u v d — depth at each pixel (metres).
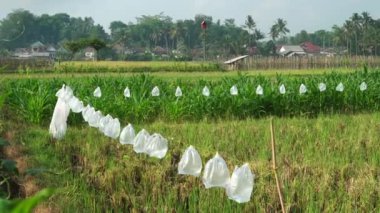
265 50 128.12
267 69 62.84
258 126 13.32
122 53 116.88
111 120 8.34
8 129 11.94
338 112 17.33
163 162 8.55
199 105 15.98
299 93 17.12
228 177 4.59
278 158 9.23
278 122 14.16
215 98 16.11
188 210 6.59
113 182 7.55
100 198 6.83
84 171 8.05
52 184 7.22
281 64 64.06
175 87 19.20
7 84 16.66
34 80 18.11
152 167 8.11
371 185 7.29
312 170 8.15
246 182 4.50
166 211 6.41
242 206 6.48
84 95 16.09
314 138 11.61
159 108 15.95
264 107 16.69
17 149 9.56
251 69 63.06
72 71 46.88
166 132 12.62
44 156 9.27
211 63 60.88
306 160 9.08
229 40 127.50
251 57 64.00
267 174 7.68
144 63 62.62
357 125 13.44
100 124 8.56
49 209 6.12
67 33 135.88
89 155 9.47
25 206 1.63
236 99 16.27
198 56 125.12
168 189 7.08
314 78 19.23
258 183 7.30
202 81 19.88
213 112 16.12
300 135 11.94
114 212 6.59
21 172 7.67
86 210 6.45
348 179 7.95
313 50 144.50
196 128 13.20
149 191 7.23
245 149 10.52
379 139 11.31
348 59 64.19
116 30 151.88
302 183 7.23
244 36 123.25
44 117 14.77
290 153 9.87
